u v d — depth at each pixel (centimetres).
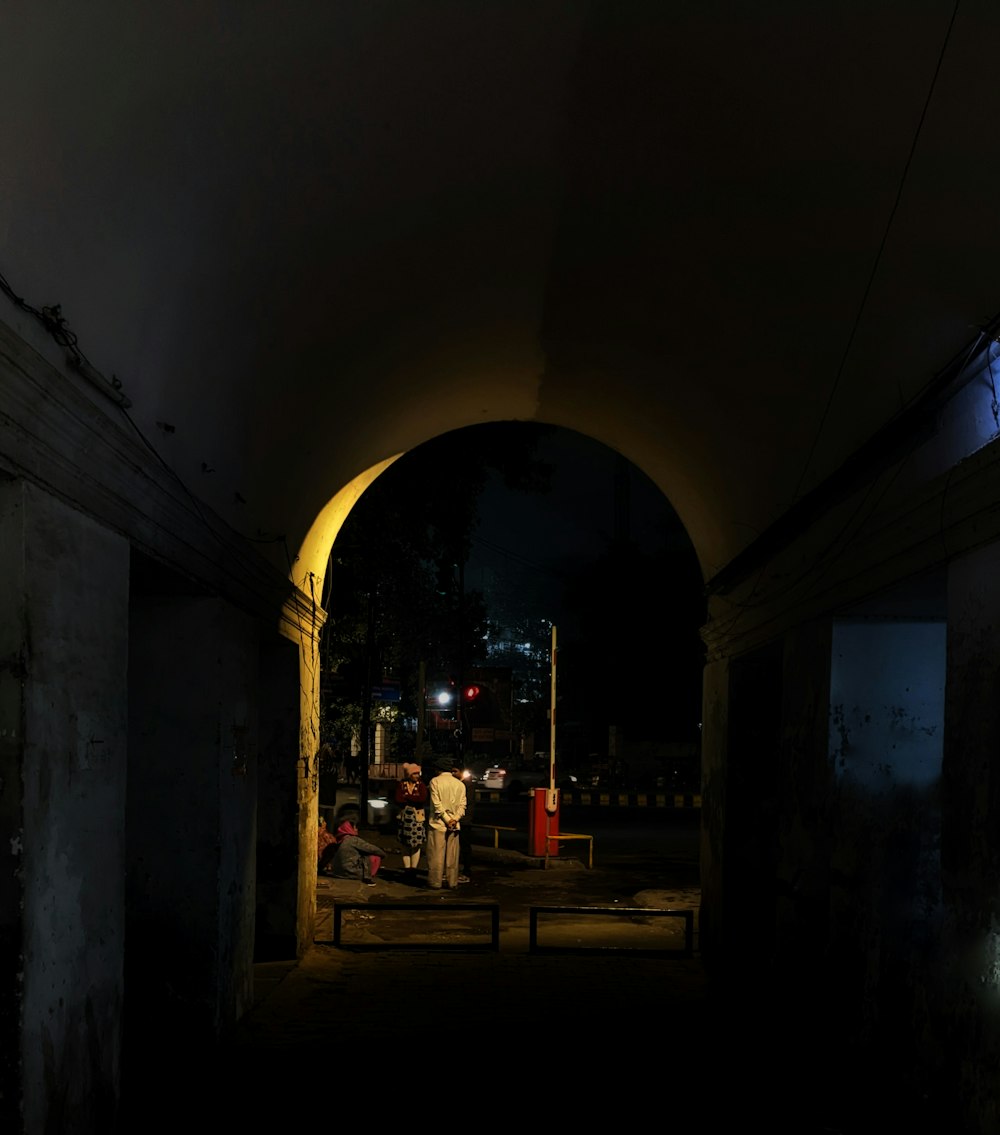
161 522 544
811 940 720
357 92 512
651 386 945
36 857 368
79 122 371
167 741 676
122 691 475
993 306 455
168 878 670
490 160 611
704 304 722
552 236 718
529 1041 724
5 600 360
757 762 1030
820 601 713
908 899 662
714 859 1078
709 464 995
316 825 1138
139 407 507
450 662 3631
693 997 905
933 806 673
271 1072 639
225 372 629
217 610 682
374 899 1446
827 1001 684
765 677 1036
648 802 3062
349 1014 802
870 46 434
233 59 436
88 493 429
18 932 355
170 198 461
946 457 514
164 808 673
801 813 753
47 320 376
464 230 695
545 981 944
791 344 672
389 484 2014
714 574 1163
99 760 441
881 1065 625
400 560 2169
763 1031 775
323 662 2189
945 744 499
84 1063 418
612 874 1758
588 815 2903
